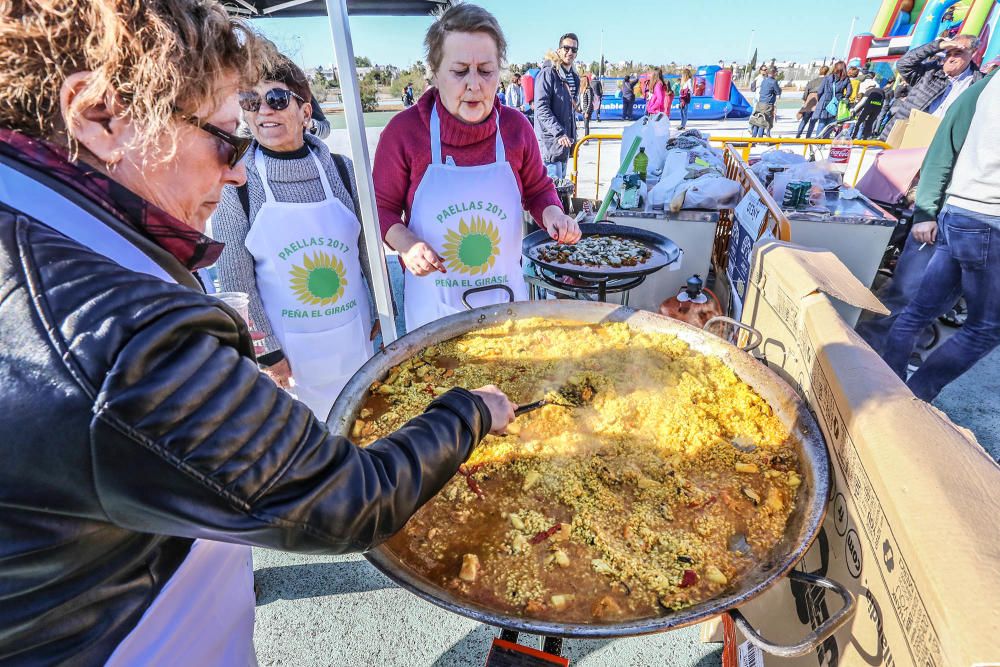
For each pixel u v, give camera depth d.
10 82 0.53
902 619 0.80
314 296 2.11
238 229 1.98
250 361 0.62
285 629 1.92
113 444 0.49
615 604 1.00
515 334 1.85
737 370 1.61
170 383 0.51
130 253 0.64
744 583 1.00
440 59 2.08
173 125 0.61
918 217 2.93
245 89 0.72
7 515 0.50
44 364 0.49
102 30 0.52
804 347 1.51
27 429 0.48
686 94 13.76
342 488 0.62
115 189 0.61
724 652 1.38
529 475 1.28
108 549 0.61
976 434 2.85
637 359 1.69
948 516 0.77
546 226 2.40
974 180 2.48
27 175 0.57
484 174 2.28
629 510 1.20
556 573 1.07
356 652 1.84
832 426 1.24
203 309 0.58
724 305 3.26
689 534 1.14
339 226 2.11
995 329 2.58
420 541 1.14
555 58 6.34
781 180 3.43
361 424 1.43
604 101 17.38
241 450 0.55
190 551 0.79
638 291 3.51
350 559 2.17
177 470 0.52
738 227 2.97
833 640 1.07
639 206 3.51
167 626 0.75
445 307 2.49
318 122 2.45
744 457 1.33
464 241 2.36
